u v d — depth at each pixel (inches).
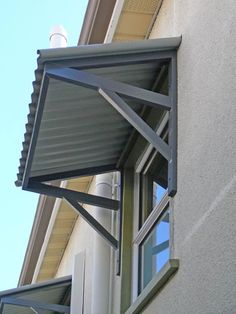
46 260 319.3
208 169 102.3
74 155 173.8
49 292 271.9
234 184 90.5
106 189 202.7
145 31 180.5
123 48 129.0
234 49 97.5
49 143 162.1
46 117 148.6
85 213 183.3
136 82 145.6
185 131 118.1
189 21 126.1
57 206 259.6
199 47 116.7
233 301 85.0
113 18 174.7
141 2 167.0
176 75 130.0
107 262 194.1
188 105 118.6
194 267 102.2
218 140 99.4
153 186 169.0
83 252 237.9
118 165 185.2
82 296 226.4
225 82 99.7
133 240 171.9
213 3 111.0
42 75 127.0
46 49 122.8
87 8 182.4
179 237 112.7
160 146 123.8
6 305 279.9
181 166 117.3
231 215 89.8
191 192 109.5
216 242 94.0
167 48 132.0
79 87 136.4
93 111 150.9
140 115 161.2
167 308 113.6
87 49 126.0
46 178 180.4
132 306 136.2
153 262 154.1
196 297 99.4
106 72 137.3
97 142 169.3
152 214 155.9
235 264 85.8
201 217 102.4
